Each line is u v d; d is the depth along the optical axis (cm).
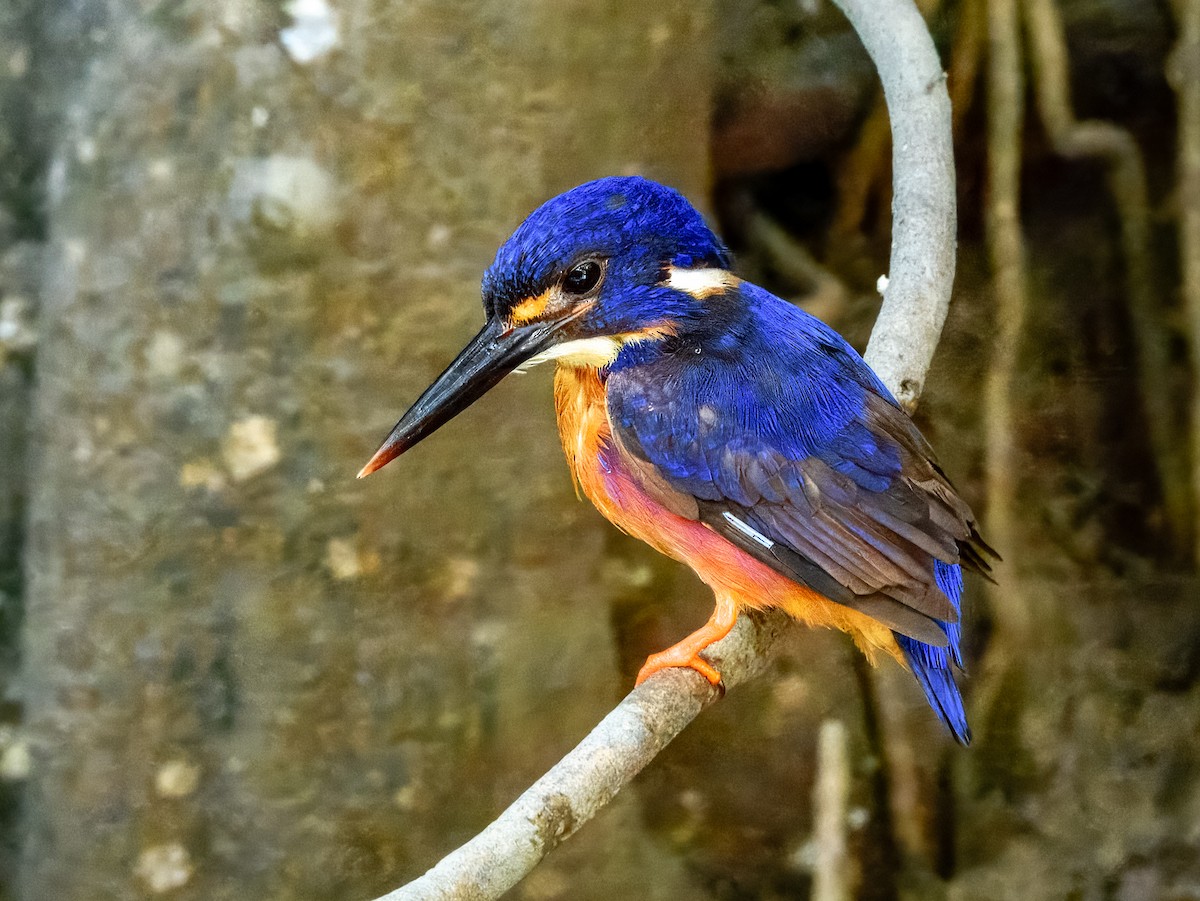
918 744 1086
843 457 687
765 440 689
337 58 846
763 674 1096
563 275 684
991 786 1084
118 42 859
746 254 1211
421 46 861
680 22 975
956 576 725
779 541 685
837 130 1198
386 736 884
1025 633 1109
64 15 904
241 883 872
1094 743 1088
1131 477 1166
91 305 859
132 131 849
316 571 863
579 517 926
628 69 947
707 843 1059
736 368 700
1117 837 1062
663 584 1001
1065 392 1189
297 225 841
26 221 931
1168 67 1158
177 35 842
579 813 564
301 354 849
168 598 857
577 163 924
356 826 881
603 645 945
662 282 697
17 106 920
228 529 852
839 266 1210
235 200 839
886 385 758
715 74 1082
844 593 670
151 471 852
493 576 902
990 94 1146
